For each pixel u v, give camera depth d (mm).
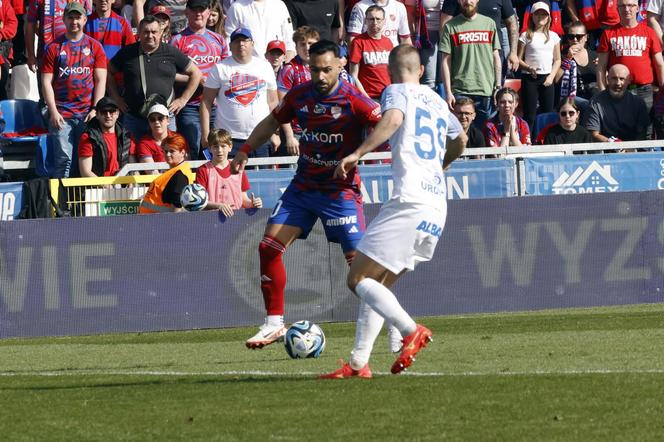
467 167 48031
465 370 27188
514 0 64562
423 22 57844
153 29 51094
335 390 23953
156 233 42656
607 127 55594
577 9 65000
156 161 49469
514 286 44750
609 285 45438
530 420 20234
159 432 20156
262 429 20109
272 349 34312
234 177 43938
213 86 50688
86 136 48812
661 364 27359
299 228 31875
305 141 31234
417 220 24734
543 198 44969
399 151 25000
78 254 42188
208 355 33344
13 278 41844
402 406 21859
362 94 30609
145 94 50969
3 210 44531
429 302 44219
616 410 20922
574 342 32844
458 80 56188
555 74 59938
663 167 50000
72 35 52531
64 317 42062
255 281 43344
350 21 57438
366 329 25516
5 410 23031
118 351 35500
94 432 20375
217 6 56281
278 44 53781
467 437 18984
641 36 58875
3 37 61219
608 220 45438
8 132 56062
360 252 25078
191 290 42812
